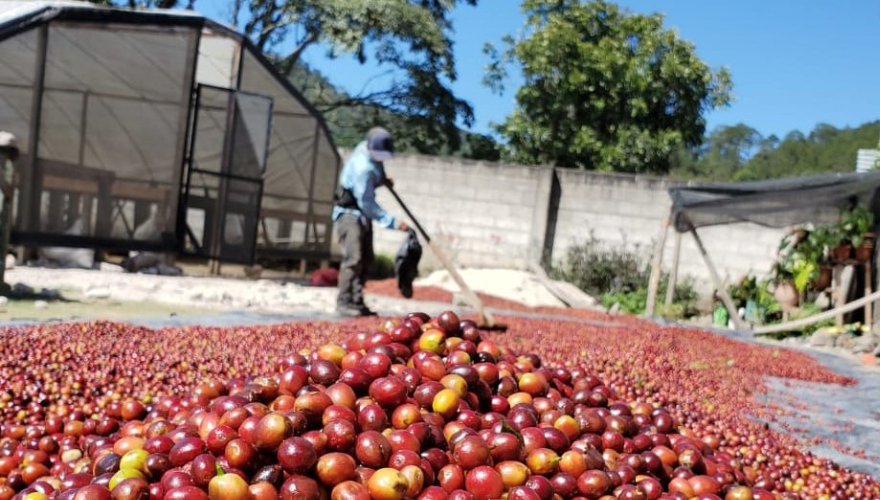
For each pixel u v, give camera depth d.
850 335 13.06
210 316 9.13
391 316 10.55
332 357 3.50
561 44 25.52
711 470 3.61
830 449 5.64
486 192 19.88
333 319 9.48
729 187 13.77
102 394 4.89
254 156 15.34
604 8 26.69
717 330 13.91
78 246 13.41
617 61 25.19
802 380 8.92
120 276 12.34
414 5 28.38
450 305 13.99
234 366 5.94
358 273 10.16
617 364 7.48
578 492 2.93
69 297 9.72
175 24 13.82
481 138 29.47
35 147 12.80
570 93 25.70
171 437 2.91
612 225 18.80
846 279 14.42
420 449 2.84
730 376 8.30
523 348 8.07
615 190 18.75
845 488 4.61
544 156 26.09
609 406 3.96
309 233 17.81
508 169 19.66
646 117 26.00
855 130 38.56
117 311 8.95
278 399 3.06
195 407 3.41
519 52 25.97
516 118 26.12
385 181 10.23
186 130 14.34
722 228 17.94
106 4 25.45
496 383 3.61
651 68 25.84
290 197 17.39
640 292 17.38
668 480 3.42
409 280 10.20
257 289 12.84
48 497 2.56
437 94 29.20
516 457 2.91
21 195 12.67
